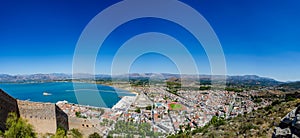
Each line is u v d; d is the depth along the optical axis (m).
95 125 53.69
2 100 31.72
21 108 36.34
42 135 33.22
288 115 21.72
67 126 43.50
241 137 43.00
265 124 45.28
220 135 48.12
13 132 23.66
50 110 37.81
